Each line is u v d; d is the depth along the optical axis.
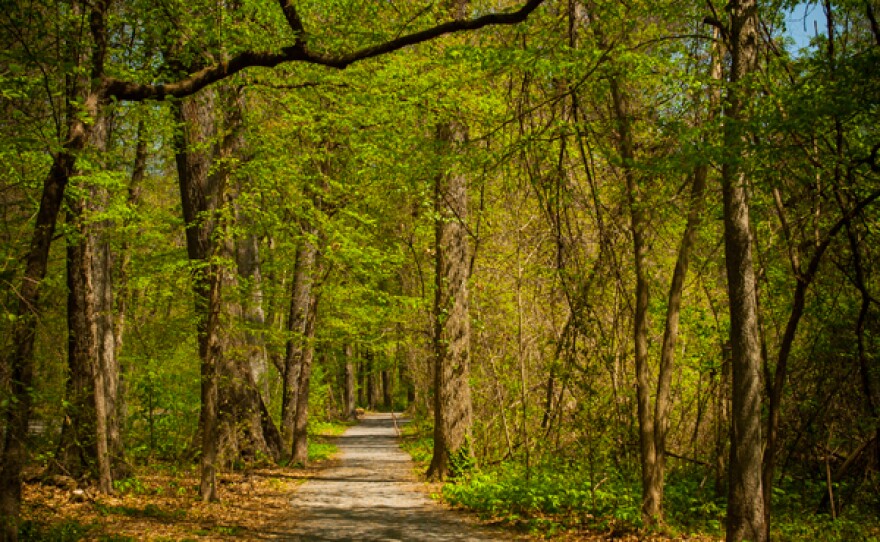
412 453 23.73
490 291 18.36
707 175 10.48
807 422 13.23
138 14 9.62
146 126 12.65
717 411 14.73
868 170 9.13
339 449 26.11
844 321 12.64
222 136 12.70
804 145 8.23
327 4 10.98
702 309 14.24
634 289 12.23
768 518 9.47
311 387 30.80
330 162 16.44
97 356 11.65
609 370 11.02
